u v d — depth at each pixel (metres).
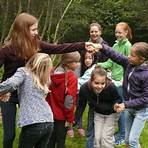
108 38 21.98
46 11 14.32
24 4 13.12
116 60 5.20
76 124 6.05
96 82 5.19
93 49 5.02
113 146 5.45
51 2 14.14
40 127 4.16
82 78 6.17
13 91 4.52
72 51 4.78
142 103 4.93
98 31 6.34
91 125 5.62
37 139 4.24
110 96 5.28
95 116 5.46
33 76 4.20
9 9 13.19
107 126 5.38
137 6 21.56
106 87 5.24
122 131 6.05
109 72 6.73
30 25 4.36
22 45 4.34
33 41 4.41
